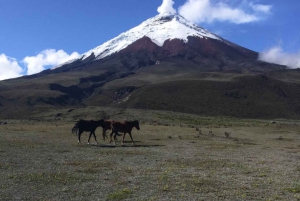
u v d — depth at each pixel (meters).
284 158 25.11
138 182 15.92
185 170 19.12
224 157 24.86
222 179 16.95
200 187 15.17
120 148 28.97
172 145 32.31
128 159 22.77
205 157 24.58
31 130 45.25
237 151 28.88
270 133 54.09
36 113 116.44
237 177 17.53
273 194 14.20
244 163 22.11
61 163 20.50
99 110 109.31
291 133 54.84
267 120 118.12
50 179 16.12
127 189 14.31
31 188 14.48
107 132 46.88
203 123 82.81
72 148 27.84
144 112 106.50
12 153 23.64
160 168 19.58
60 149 26.91
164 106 144.38
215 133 50.78
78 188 14.67
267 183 16.25
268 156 26.09
